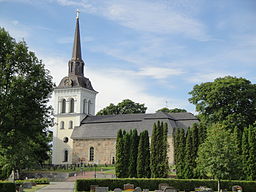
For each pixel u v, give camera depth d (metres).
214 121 62.06
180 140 46.34
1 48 37.59
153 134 47.12
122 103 107.06
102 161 78.75
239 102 61.81
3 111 35.97
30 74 38.53
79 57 90.31
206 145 40.03
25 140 38.72
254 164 43.78
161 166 45.75
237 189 39.19
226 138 39.62
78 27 91.06
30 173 58.69
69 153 85.44
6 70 37.19
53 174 58.31
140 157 47.28
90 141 80.88
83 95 88.12
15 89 36.25
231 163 39.03
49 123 39.62
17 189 37.09
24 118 36.53
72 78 88.56
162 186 38.03
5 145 36.88
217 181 40.88
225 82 62.56
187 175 44.66
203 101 64.31
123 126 80.31
